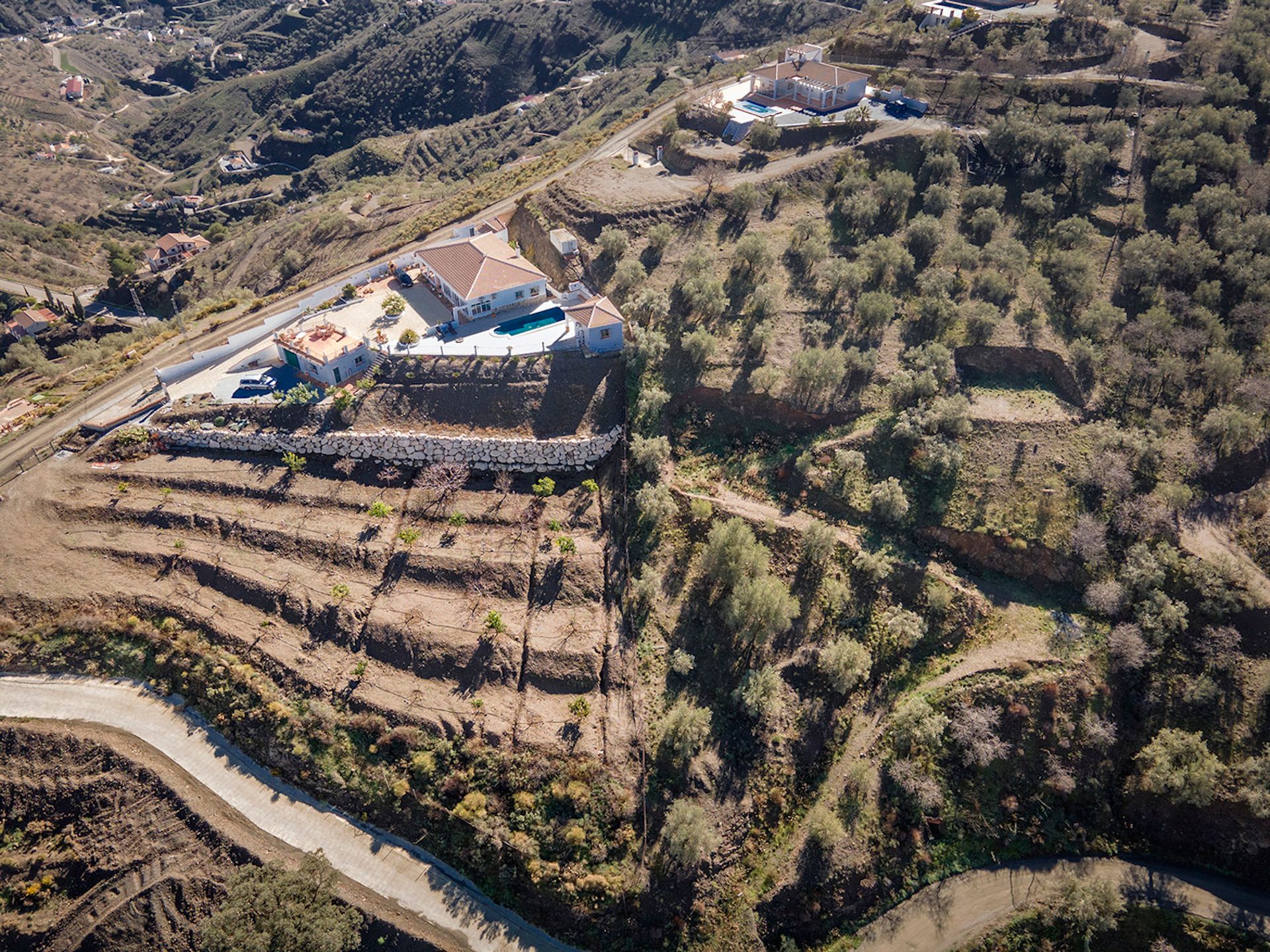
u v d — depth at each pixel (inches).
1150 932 2532.0
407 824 2500.0
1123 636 2834.6
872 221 4148.6
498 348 3560.5
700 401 3449.8
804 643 2901.1
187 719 2699.3
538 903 2402.8
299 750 2564.0
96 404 3548.2
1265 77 4498.0
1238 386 3376.0
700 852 2324.1
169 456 3341.5
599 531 3105.3
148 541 3029.0
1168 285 3772.1
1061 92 4783.5
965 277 3873.0
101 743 2586.1
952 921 2539.4
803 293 3784.5
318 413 3339.1
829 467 3248.0
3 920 2308.1
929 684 2859.3
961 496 3159.5
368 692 2655.0
